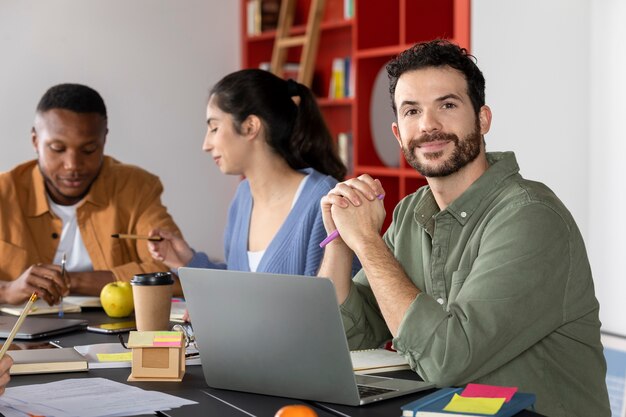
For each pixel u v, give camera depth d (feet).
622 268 12.19
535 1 13.21
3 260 10.34
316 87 20.45
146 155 19.66
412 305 5.82
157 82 19.70
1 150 17.94
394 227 7.40
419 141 6.57
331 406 5.10
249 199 9.73
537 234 6.04
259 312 5.26
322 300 4.99
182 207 20.15
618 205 12.21
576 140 12.71
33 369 5.85
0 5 17.83
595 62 12.38
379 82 17.78
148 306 7.20
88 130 10.44
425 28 16.74
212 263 9.53
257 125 9.20
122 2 19.12
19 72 18.06
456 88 6.51
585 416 6.31
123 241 10.91
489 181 6.56
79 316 8.21
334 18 19.98
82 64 18.76
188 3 20.03
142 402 5.09
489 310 5.79
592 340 6.37
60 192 10.67
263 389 5.38
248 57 20.89
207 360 5.55
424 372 5.70
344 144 18.92
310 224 9.04
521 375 6.10
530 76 13.35
